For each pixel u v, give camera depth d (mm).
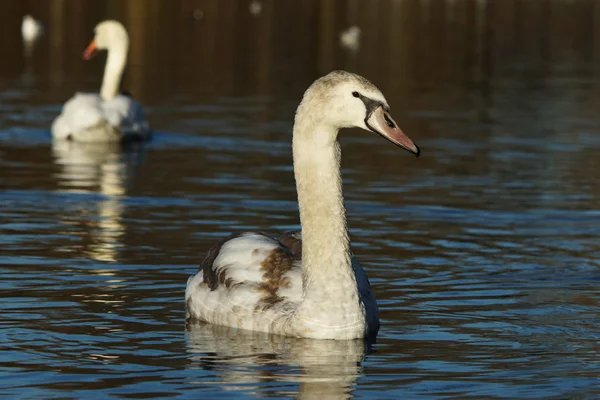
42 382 9039
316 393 8805
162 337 10484
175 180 19922
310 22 62312
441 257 14281
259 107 30359
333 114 10641
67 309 11445
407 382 9133
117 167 21328
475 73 40500
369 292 11078
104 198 18094
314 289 10570
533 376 9312
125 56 28422
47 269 13211
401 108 30828
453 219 16875
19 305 11570
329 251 10617
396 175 20781
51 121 27516
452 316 11430
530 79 38656
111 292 12219
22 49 44781
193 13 64375
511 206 17953
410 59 44969
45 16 59781
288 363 9664
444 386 9023
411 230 16016
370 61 43812
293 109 30094
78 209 17141
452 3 78562
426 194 18891
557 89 35750
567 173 21234
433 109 30703
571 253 14641
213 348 10125
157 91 33281
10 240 14797
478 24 62969
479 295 12336
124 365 9547
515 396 8773
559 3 78875
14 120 27484
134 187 19172
